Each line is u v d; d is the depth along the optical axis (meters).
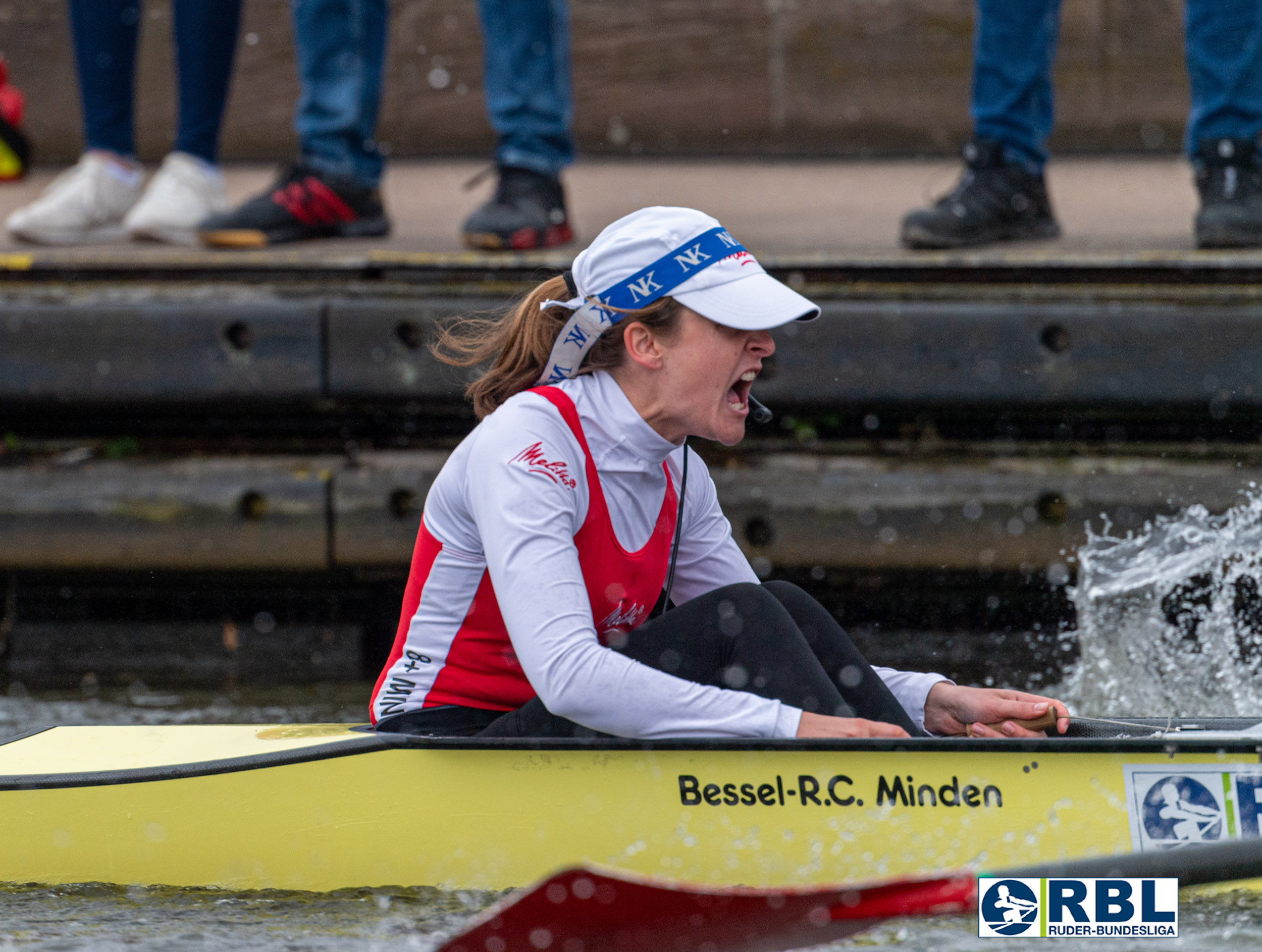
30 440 17.89
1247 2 16.48
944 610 16.84
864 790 8.80
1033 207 18.25
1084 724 9.68
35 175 26.28
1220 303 15.95
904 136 27.28
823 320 16.20
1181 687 15.20
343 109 19.19
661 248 8.48
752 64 27.23
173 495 17.06
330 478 16.88
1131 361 15.88
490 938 7.87
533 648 8.34
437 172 26.31
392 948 8.41
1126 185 23.52
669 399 8.63
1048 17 17.70
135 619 17.92
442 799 9.13
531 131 18.22
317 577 17.61
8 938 8.56
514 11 17.88
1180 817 8.78
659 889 7.92
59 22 27.12
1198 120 17.02
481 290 16.97
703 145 27.64
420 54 27.31
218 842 9.38
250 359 16.91
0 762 9.74
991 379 16.06
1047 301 16.20
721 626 8.92
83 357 17.05
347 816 9.24
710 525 9.77
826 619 9.38
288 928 8.73
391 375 16.75
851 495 16.22
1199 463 16.02
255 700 15.48
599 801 8.97
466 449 8.87
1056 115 26.95
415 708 9.39
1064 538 16.02
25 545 17.28
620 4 27.11
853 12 26.89
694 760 8.88
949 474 16.14
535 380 8.98
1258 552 15.57
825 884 8.77
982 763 8.80
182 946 8.43
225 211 19.67
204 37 19.78
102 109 20.38
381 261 17.08
